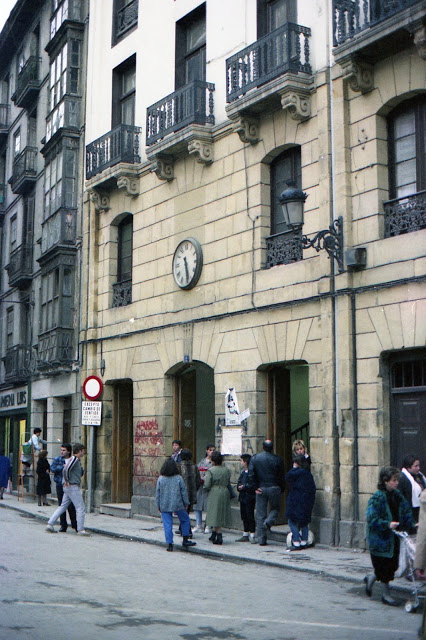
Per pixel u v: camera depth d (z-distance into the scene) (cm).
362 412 1360
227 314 1688
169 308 1906
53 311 2498
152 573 1133
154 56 2056
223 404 1694
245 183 1678
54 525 1848
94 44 2370
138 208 2069
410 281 1283
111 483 2147
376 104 1388
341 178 1431
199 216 1823
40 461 2367
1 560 1214
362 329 1371
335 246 1415
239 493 1508
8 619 802
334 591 1007
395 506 928
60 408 2631
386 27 1293
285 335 1534
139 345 2016
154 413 1934
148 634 755
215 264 1755
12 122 3488
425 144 1334
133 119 2191
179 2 1967
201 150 1769
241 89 1605
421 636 669
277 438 1612
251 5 1706
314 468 1432
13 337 3269
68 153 2472
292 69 1498
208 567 1208
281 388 1634
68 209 2464
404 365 1333
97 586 1009
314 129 1506
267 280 1594
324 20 1502
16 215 3353
